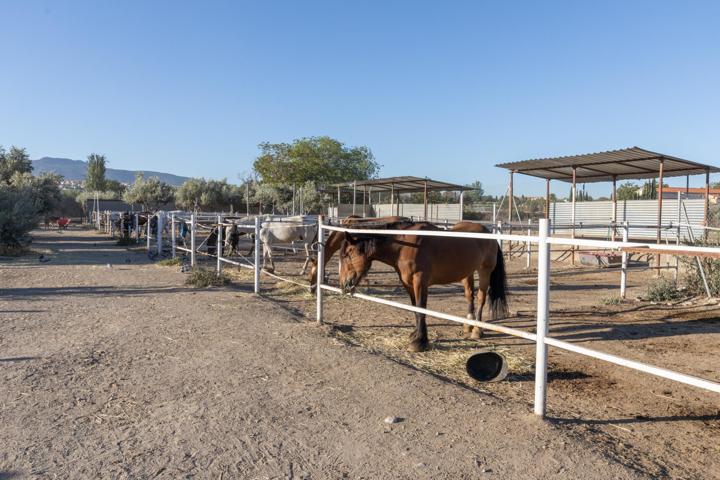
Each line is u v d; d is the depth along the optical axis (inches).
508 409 163.8
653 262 695.1
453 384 189.9
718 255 120.2
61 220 1588.3
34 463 124.1
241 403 165.8
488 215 1334.9
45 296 378.3
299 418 154.2
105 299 367.2
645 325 309.3
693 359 236.5
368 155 2064.5
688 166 586.2
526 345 259.8
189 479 117.8
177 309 329.4
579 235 978.1
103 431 143.6
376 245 237.8
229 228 625.0
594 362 230.8
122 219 1045.8
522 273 599.5
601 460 128.3
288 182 1913.1
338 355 223.6
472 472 121.3
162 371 199.3
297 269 587.8
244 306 342.0
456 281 263.3
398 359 225.0
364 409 161.6
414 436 141.7
